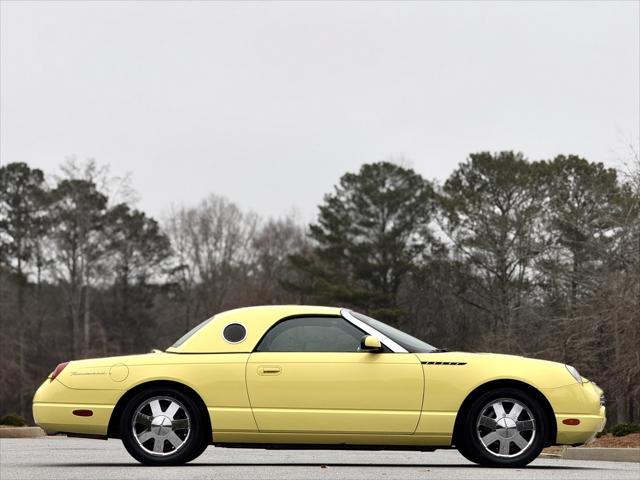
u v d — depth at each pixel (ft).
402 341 41.52
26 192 285.02
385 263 242.78
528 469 39.01
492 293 226.38
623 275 128.36
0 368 258.37
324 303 239.09
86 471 37.11
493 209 224.94
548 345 164.14
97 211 263.90
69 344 281.95
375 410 40.29
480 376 40.55
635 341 122.42
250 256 320.09
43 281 286.05
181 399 40.73
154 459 40.50
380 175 252.01
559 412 40.47
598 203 189.98
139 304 304.50
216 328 41.70
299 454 58.23
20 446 72.43
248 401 40.55
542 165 222.07
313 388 40.47
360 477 34.27
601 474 36.76
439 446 40.68
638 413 198.70
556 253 203.72
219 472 36.17
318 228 253.85
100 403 40.96
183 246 318.45
